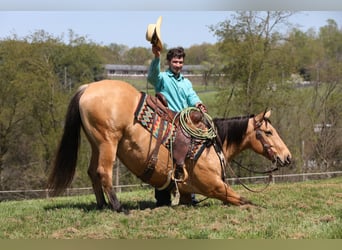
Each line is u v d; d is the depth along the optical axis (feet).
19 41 90.12
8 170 93.61
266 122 26.58
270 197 28.50
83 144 84.99
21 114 92.02
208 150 24.31
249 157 85.35
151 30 23.59
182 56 25.55
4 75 89.20
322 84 93.25
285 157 26.58
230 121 26.40
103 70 96.43
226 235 18.72
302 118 90.79
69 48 92.99
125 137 23.09
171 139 23.66
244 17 83.10
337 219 21.25
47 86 89.61
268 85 85.97
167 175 23.93
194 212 23.00
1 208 27.58
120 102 22.72
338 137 93.25
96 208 24.62
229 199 24.53
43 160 93.04
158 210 23.41
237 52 83.61
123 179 85.56
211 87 88.38
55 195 23.84
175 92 25.43
